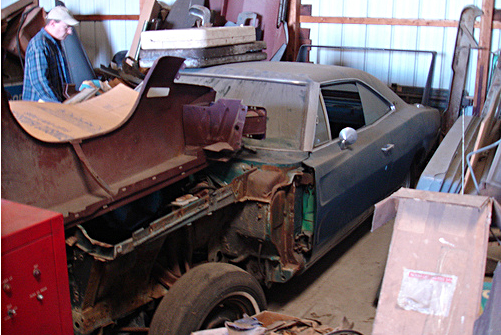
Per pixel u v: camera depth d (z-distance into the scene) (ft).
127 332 9.37
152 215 9.90
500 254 10.38
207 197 9.16
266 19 24.07
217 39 14.33
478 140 11.05
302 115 11.62
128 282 8.67
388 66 24.48
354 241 15.33
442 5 22.59
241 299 9.50
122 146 8.84
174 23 26.03
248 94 12.46
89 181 8.25
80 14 32.04
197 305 8.45
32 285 5.82
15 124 7.07
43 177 7.54
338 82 13.01
